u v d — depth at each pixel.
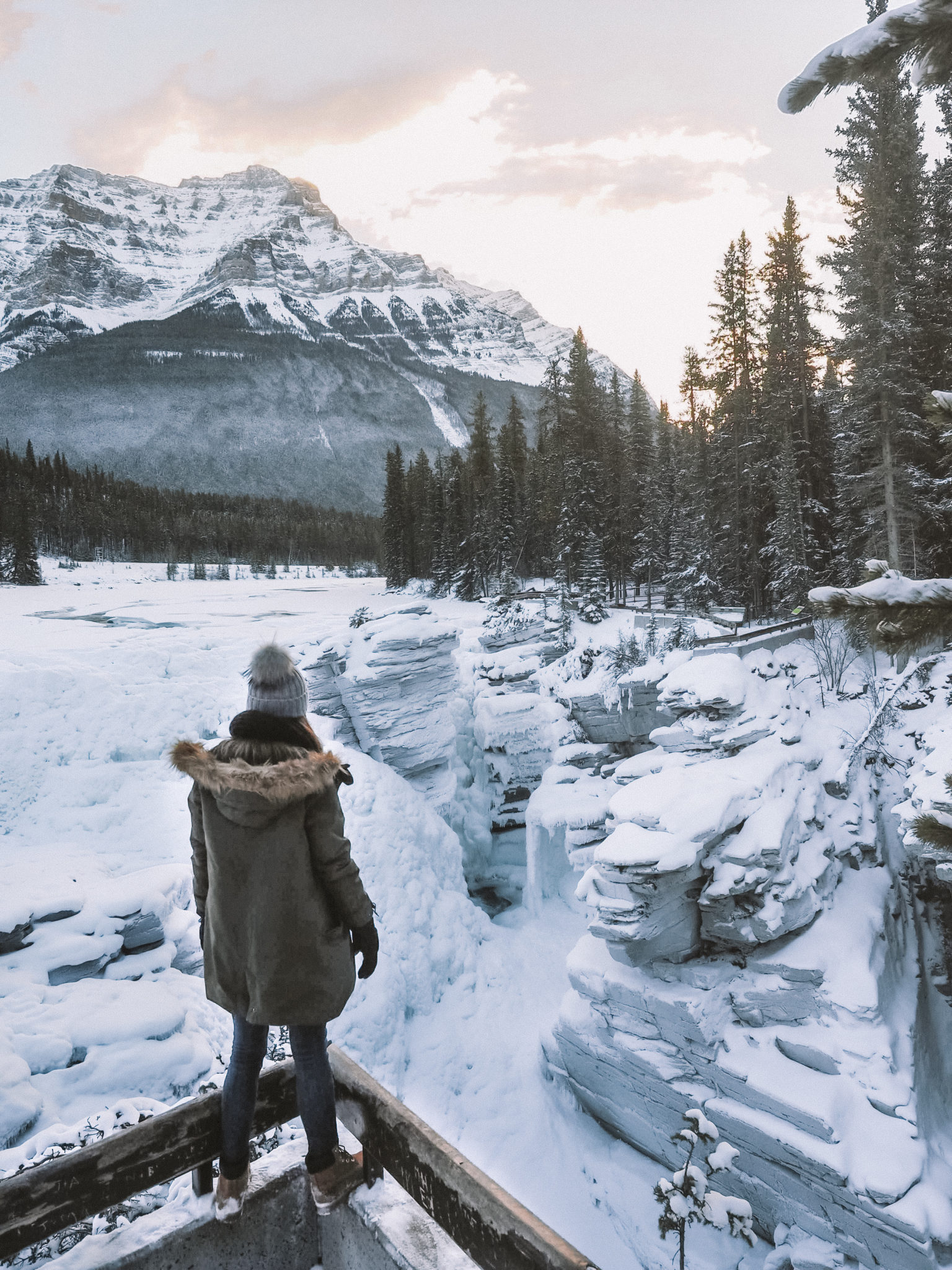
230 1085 1.83
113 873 14.02
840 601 2.11
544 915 20.86
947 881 11.41
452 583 70.06
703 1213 8.23
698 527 41.59
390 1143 1.71
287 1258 1.85
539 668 27.58
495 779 24.03
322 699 21.17
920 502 27.30
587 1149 13.80
